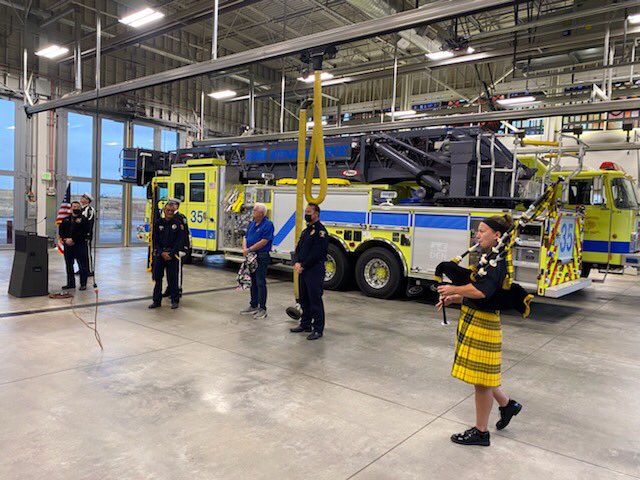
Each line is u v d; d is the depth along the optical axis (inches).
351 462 112.0
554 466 113.7
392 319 266.5
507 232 116.8
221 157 478.3
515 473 109.9
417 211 305.6
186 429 126.1
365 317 269.9
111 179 657.6
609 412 148.0
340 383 163.9
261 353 195.0
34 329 220.5
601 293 405.7
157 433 123.3
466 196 297.9
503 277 114.6
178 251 272.1
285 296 327.9
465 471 109.9
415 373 176.9
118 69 648.4
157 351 193.2
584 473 110.7
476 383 118.6
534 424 137.5
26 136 567.5
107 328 226.5
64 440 118.0
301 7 583.2
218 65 301.7
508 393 161.9
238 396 149.4
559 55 456.8
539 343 229.0
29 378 159.0
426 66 521.7
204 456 112.5
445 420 137.3
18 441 116.8
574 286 285.9
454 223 289.4
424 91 757.3
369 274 333.4
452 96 722.8
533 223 263.4
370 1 376.2
